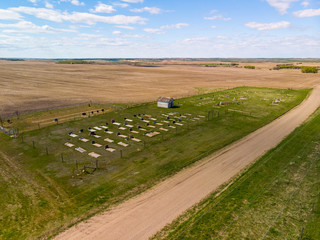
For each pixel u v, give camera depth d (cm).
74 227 1930
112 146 3625
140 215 2075
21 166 2964
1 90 8475
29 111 5822
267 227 1902
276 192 2403
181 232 1853
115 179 2675
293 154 3356
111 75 15338
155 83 11906
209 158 3234
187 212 2114
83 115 5491
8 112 5669
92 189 2475
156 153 3384
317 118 5200
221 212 2089
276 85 11181
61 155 3275
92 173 2805
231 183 2600
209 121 5047
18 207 2170
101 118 5188
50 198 2317
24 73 14850
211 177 2733
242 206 2170
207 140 3922
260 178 2683
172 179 2684
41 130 4325
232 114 5656
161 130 4428
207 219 2000
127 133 4228
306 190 2438
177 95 8494
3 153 3341
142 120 5091
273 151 3450
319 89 9556
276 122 5028
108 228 1917
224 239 1775
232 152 3434
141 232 1869
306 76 15650
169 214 2088
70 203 2241
